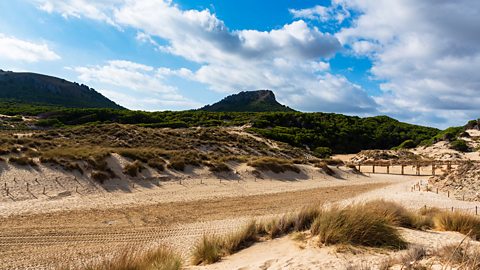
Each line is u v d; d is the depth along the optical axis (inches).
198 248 342.3
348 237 311.3
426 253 253.0
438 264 220.1
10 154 902.4
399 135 3577.8
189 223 618.5
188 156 1232.2
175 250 389.4
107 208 701.9
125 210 698.2
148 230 557.3
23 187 756.6
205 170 1165.7
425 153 2874.0
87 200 753.6
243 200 888.3
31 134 1539.1
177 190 946.7
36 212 623.5
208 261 317.4
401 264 230.2
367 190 1224.2
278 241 352.5
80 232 523.8
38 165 866.1
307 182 1317.7
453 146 2883.9
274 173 1321.4
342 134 3225.9
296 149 2207.2
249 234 371.9
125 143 1471.5
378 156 2596.0
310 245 313.7
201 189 991.6
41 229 525.7
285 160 1528.1
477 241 348.5
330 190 1173.1
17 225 537.6
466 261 207.3
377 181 1552.7
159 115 3058.6
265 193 1026.7
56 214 622.5
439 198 977.5
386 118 4156.0
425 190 1209.4
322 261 264.2
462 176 1194.0
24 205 661.3
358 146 3208.7
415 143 3361.2
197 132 1961.1
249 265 276.2
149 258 278.7
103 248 451.2
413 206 793.6
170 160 1147.3
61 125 2256.4
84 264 316.2
